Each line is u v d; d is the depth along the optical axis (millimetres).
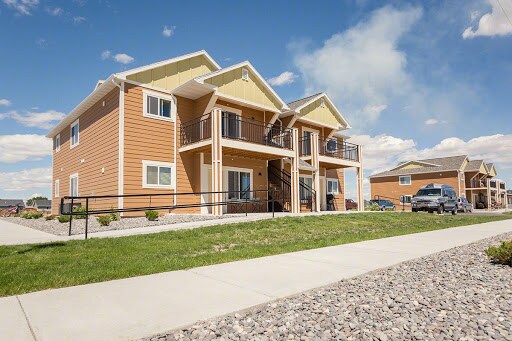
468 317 3756
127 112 15172
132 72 15305
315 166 20891
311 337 3236
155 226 11258
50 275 5266
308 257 7133
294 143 18859
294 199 18609
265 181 19984
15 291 4520
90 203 17562
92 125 17906
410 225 15039
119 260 6453
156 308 3914
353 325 3508
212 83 16969
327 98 24844
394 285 5117
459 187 43969
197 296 4379
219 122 15219
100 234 9719
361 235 10906
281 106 20359
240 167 18719
